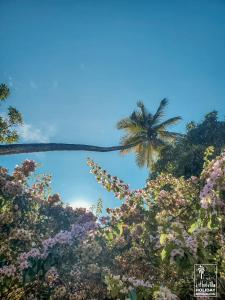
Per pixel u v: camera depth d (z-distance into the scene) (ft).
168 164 50.55
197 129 55.67
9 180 24.70
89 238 21.97
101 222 22.08
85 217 25.75
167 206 21.16
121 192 23.77
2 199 22.08
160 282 19.61
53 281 23.15
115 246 23.82
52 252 19.12
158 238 19.33
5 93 32.78
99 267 22.56
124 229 23.04
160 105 80.79
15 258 21.16
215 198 14.80
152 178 52.85
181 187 21.59
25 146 29.60
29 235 21.71
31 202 24.81
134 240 22.53
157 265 19.88
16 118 33.78
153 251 19.75
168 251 13.83
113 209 23.22
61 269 21.98
